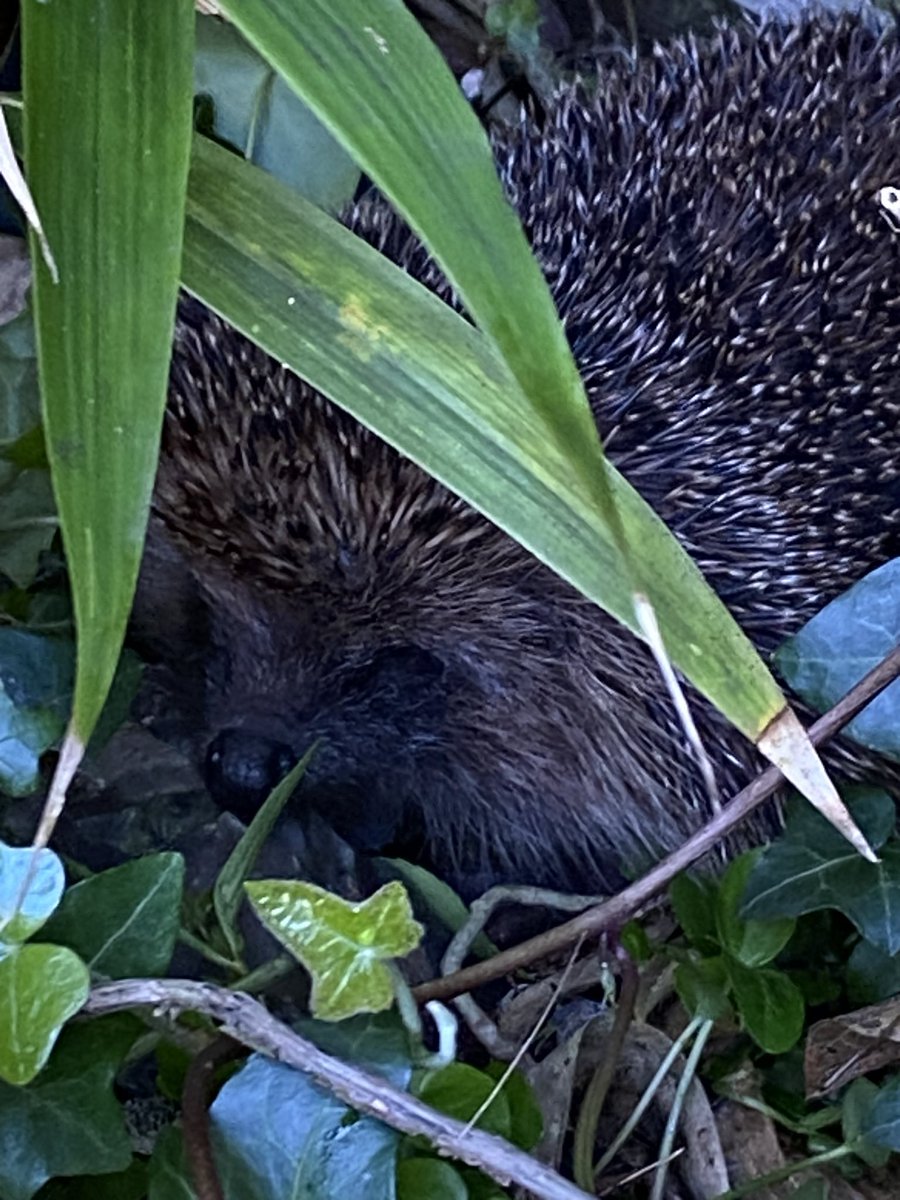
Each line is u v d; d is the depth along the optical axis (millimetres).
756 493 405
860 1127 362
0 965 299
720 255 417
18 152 343
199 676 429
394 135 267
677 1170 378
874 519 413
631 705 435
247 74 432
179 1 273
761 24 489
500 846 466
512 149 452
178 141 273
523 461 282
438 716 439
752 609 406
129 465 270
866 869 373
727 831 340
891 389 417
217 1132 308
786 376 412
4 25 446
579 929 341
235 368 391
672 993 398
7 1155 306
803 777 295
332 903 314
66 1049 310
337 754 422
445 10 515
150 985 305
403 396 285
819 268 418
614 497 275
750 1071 385
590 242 423
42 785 383
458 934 404
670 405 405
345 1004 316
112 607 269
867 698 335
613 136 441
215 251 290
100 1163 308
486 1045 379
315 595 406
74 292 269
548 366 265
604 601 283
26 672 352
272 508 392
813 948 408
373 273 288
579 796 454
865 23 481
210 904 375
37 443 376
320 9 269
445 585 409
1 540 390
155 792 400
